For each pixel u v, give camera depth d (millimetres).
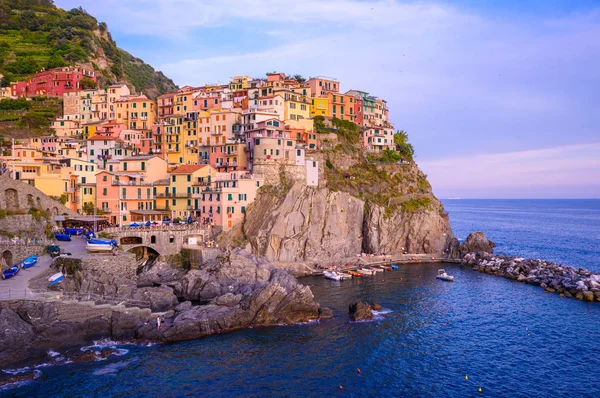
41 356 69812
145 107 175375
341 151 159750
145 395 61312
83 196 130125
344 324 87438
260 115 149375
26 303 73625
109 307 79062
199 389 63281
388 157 174250
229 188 127500
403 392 64188
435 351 77000
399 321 90062
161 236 115000
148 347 74938
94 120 186000
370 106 192500
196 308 84938
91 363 69062
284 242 126062
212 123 155500
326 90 181125
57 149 162375
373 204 148125
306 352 75125
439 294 109750
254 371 68562
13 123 181500
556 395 63938
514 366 72125
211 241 120562
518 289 115812
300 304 88375
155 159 142875
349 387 65062
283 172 139875
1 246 91688
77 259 88438
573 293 109625
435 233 153250
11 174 121188
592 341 81750
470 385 66312
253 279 99812
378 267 137000
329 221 136625
